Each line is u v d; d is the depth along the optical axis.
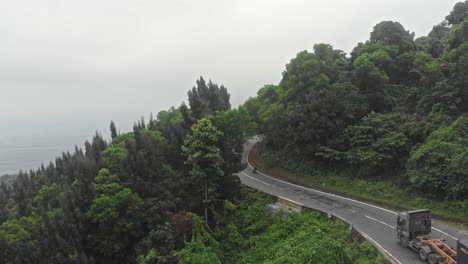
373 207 38.47
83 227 35.88
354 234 29.77
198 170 38.84
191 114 48.88
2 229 36.25
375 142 44.88
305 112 49.91
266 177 55.25
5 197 54.12
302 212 37.38
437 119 41.38
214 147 39.28
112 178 38.31
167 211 37.56
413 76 54.94
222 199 43.16
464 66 41.72
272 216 39.72
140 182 38.44
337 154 46.75
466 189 34.16
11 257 33.66
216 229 39.38
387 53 55.94
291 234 34.19
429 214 27.09
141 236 37.25
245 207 42.47
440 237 29.20
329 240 27.72
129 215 36.41
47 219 35.16
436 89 44.53
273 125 53.25
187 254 32.59
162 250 34.44
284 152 57.62
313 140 49.81
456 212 33.97
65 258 33.19
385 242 28.33
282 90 59.78
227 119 43.69
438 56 59.28
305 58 56.56
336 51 63.94
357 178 45.69
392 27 60.47
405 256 25.53
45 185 48.47
